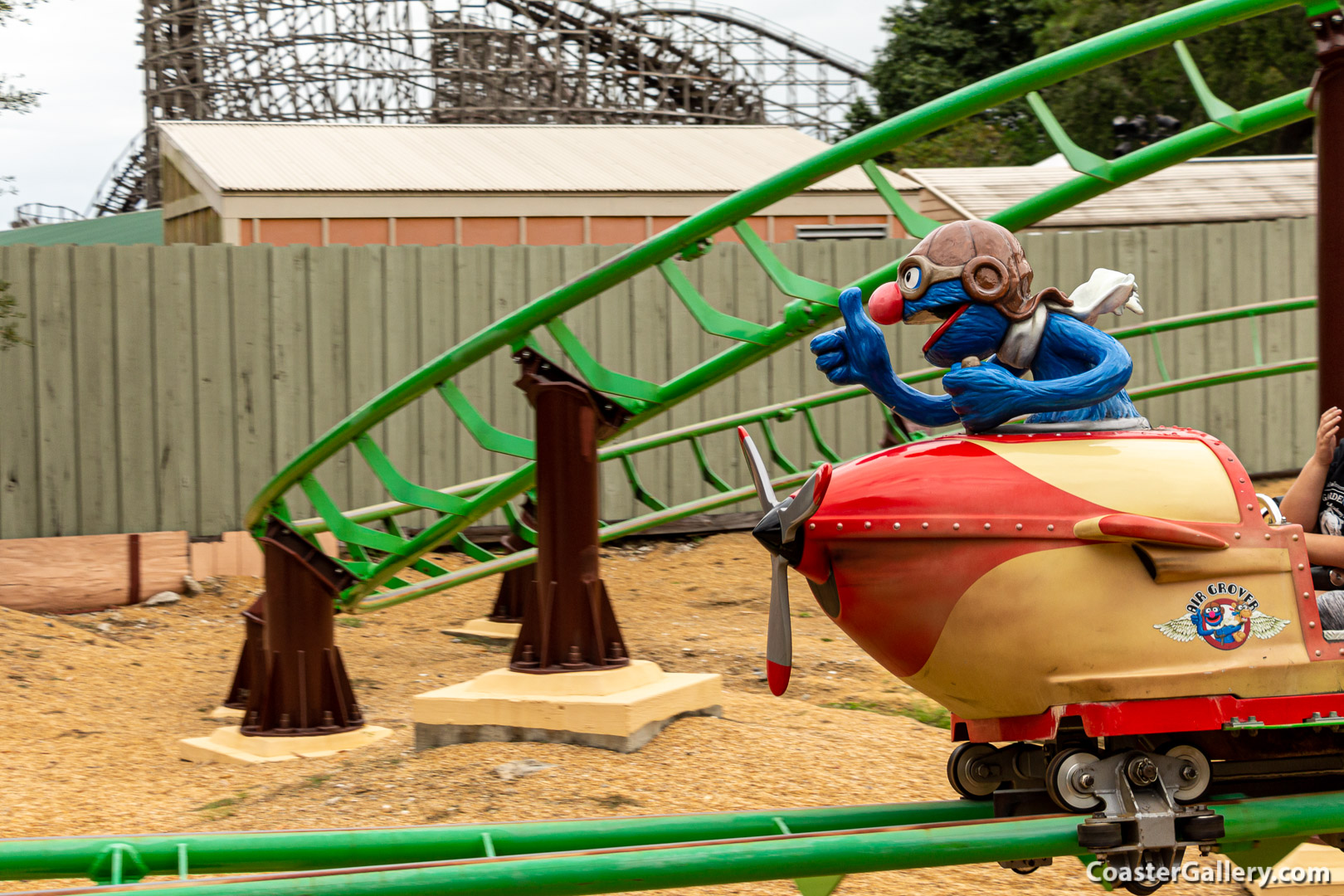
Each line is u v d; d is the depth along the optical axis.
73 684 9.13
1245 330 15.01
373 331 13.09
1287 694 3.57
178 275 12.48
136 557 11.70
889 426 10.80
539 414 6.79
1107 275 4.10
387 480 7.73
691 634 10.21
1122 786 3.55
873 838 3.38
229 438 12.69
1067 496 3.57
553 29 42.72
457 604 12.15
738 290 13.83
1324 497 3.99
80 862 3.62
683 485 13.96
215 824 5.98
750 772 5.95
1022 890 4.86
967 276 3.92
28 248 12.05
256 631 8.34
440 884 3.15
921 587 3.61
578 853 3.27
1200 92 6.72
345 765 6.81
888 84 41.91
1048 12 37.12
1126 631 3.52
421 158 19.19
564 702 6.36
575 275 13.59
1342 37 4.34
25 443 12.07
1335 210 4.34
